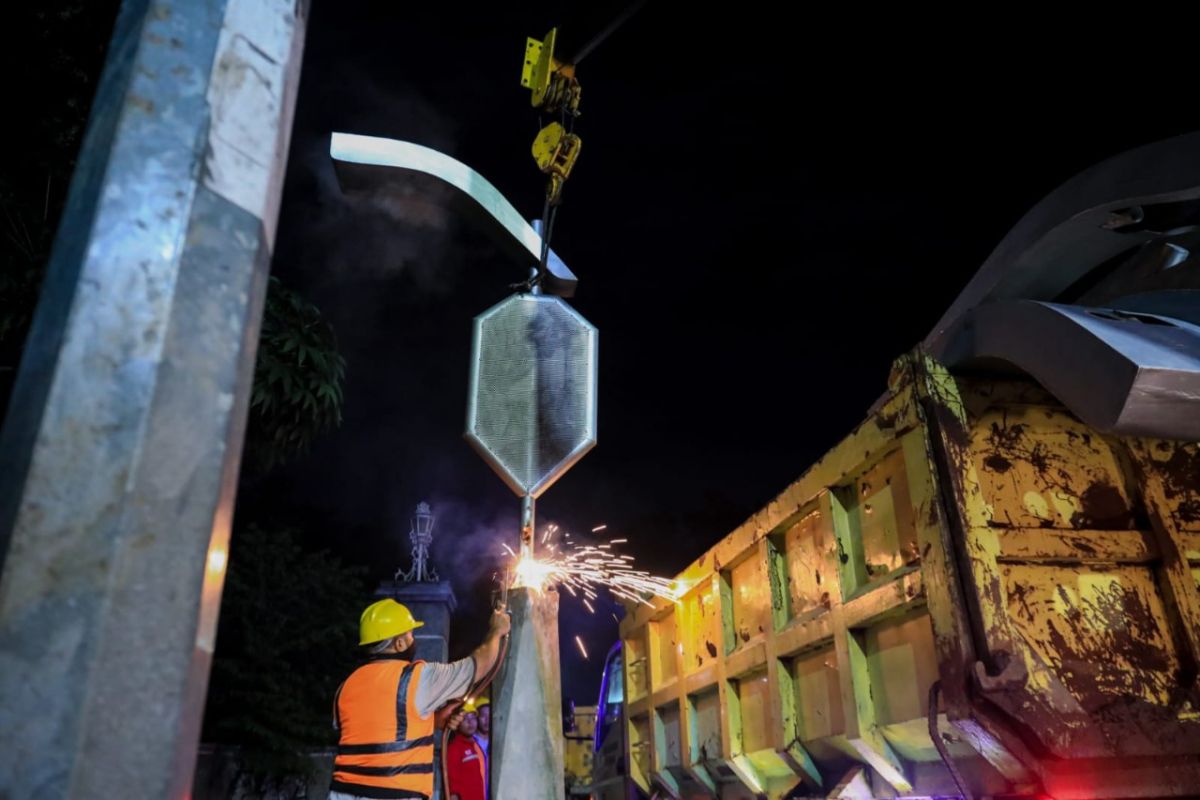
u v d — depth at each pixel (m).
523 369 2.62
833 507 3.62
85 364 0.98
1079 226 2.88
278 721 10.64
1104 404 2.45
